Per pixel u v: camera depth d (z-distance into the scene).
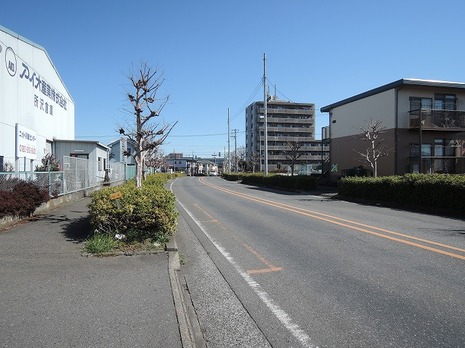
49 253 6.65
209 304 4.78
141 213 7.59
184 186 34.97
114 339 3.51
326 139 34.56
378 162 25.56
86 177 19.64
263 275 5.96
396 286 5.27
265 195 22.62
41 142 20.78
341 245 7.94
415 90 24.50
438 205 13.54
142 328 3.75
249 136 103.56
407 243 8.03
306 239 8.63
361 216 12.45
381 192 16.64
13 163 16.58
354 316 4.29
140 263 6.14
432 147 24.92
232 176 54.78
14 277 5.34
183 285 5.54
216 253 7.54
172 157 139.75
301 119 98.12
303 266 6.39
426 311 4.39
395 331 3.89
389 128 24.64
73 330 3.68
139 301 4.48
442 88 24.61
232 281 5.70
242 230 10.10
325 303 4.70
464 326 3.99
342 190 19.83
